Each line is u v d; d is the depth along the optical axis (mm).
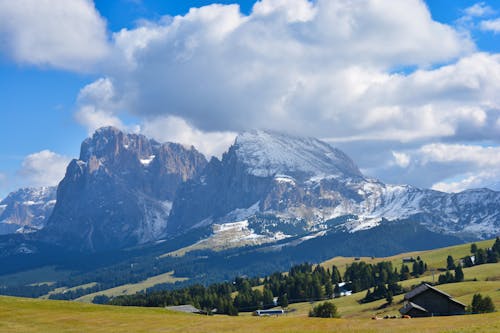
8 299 147250
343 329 93188
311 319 118938
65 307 144500
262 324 114562
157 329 111688
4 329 110500
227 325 115062
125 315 132250
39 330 110188
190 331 105188
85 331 109500
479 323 95688
